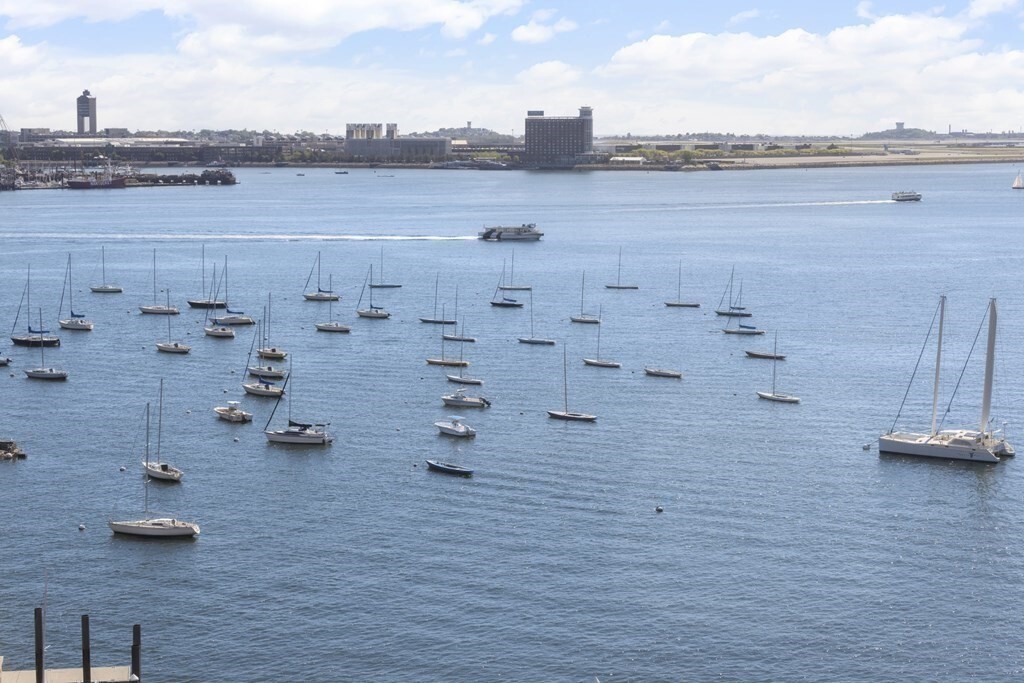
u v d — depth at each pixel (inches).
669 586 4840.1
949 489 5959.6
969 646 4411.9
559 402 7588.6
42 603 4675.2
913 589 4842.5
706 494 5861.2
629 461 6363.2
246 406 7455.7
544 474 6141.7
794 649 4370.1
